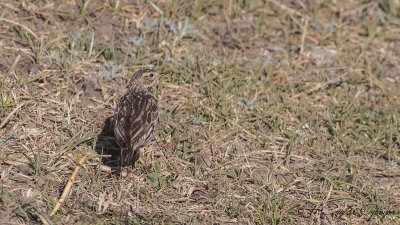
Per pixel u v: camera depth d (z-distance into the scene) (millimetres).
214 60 16219
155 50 16281
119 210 11289
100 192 11586
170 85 15000
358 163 13734
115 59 15383
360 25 19047
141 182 12117
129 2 17516
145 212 11383
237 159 13203
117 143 12062
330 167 13445
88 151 12609
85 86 14305
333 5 19656
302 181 12883
